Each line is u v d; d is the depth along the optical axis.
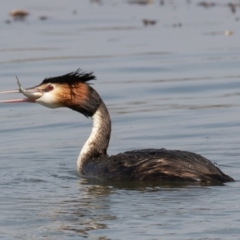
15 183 12.77
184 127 17.00
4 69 22.67
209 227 10.16
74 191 12.16
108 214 10.80
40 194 12.02
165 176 12.24
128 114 18.28
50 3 35.84
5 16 32.16
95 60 23.67
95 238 9.91
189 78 21.55
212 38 26.39
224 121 17.36
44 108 19.53
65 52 24.73
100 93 20.28
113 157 13.06
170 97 19.84
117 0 36.38
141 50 24.91
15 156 14.95
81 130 17.28
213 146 15.27
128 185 12.37
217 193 11.60
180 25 28.94
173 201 11.29
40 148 15.66
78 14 32.38
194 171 12.19
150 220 10.49
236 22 29.08
